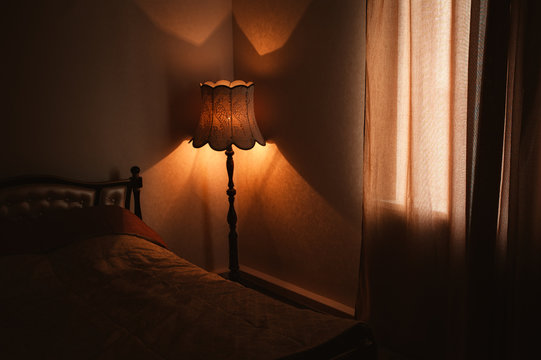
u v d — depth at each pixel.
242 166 2.99
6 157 2.16
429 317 1.81
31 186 2.16
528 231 1.43
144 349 1.13
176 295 1.50
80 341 1.19
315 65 2.34
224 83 2.54
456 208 1.64
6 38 2.12
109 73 2.45
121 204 2.49
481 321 1.56
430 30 1.67
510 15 1.44
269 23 2.61
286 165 2.62
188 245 2.88
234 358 1.06
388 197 1.92
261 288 2.83
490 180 1.52
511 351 1.50
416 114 1.74
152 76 2.61
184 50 2.73
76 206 2.32
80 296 1.54
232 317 1.32
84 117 2.39
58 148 2.32
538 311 1.44
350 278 2.29
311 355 1.11
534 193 1.42
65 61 2.30
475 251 1.56
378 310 2.00
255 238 2.96
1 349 1.15
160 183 2.71
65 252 1.91
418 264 1.80
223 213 3.04
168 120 2.71
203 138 2.44
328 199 2.37
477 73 1.54
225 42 2.91
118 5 2.45
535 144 1.40
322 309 2.43
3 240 1.89
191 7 2.73
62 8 2.26
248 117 2.48
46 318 1.35
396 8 1.80
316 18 2.30
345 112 2.21
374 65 1.90
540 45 1.36
